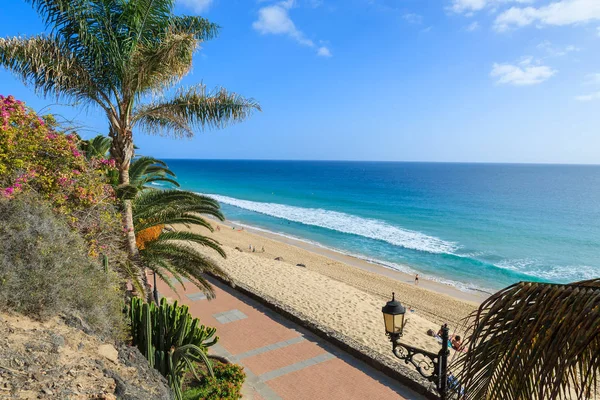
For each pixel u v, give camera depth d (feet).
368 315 42.83
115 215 23.81
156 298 30.81
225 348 30.40
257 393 24.35
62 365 12.09
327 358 29.01
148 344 19.01
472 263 87.66
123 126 24.72
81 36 21.17
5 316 13.05
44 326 13.62
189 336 20.56
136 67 23.03
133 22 22.29
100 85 23.49
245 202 198.39
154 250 28.02
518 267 85.20
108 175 26.22
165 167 33.58
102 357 13.93
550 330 6.13
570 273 81.20
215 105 26.66
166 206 28.86
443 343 17.19
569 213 165.89
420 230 125.70
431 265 85.92
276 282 54.75
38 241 15.34
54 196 19.92
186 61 24.35
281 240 108.58
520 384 6.45
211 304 40.14
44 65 20.49
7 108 18.94
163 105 26.45
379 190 274.36
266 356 29.17
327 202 201.98
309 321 34.22
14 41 20.13
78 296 15.84
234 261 66.13
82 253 18.21
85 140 25.66
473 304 61.36
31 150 19.19
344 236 114.62
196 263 28.12
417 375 26.02
